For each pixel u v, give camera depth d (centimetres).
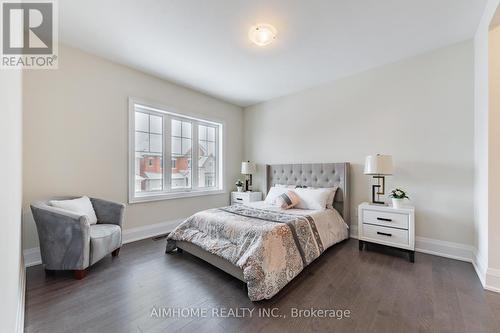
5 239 84
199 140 426
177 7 196
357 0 187
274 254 190
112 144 297
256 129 472
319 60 290
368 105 317
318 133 372
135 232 321
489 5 186
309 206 310
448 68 258
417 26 223
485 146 200
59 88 254
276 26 222
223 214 262
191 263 244
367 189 319
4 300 82
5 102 86
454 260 249
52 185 248
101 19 212
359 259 254
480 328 144
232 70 319
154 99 341
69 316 155
